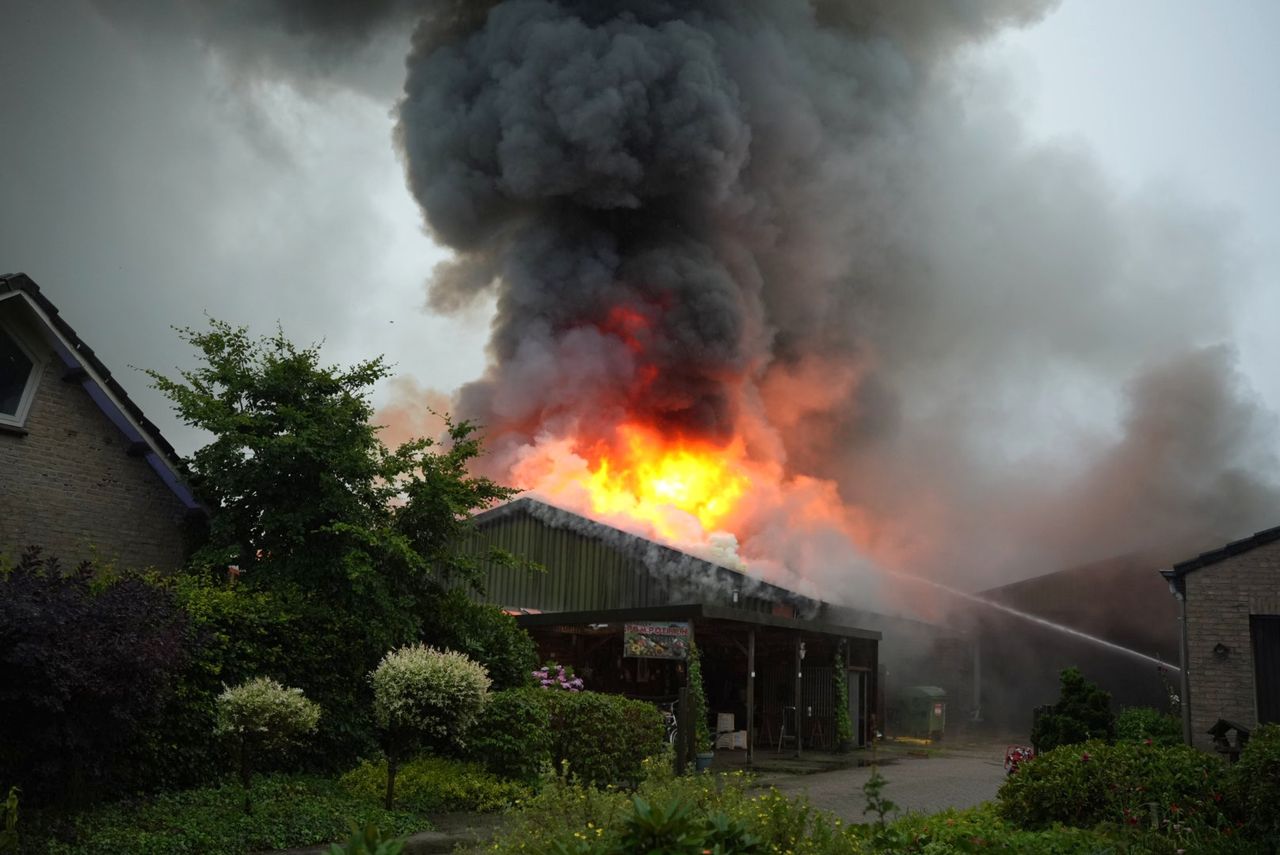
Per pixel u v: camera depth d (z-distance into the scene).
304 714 8.70
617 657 18.94
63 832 7.11
